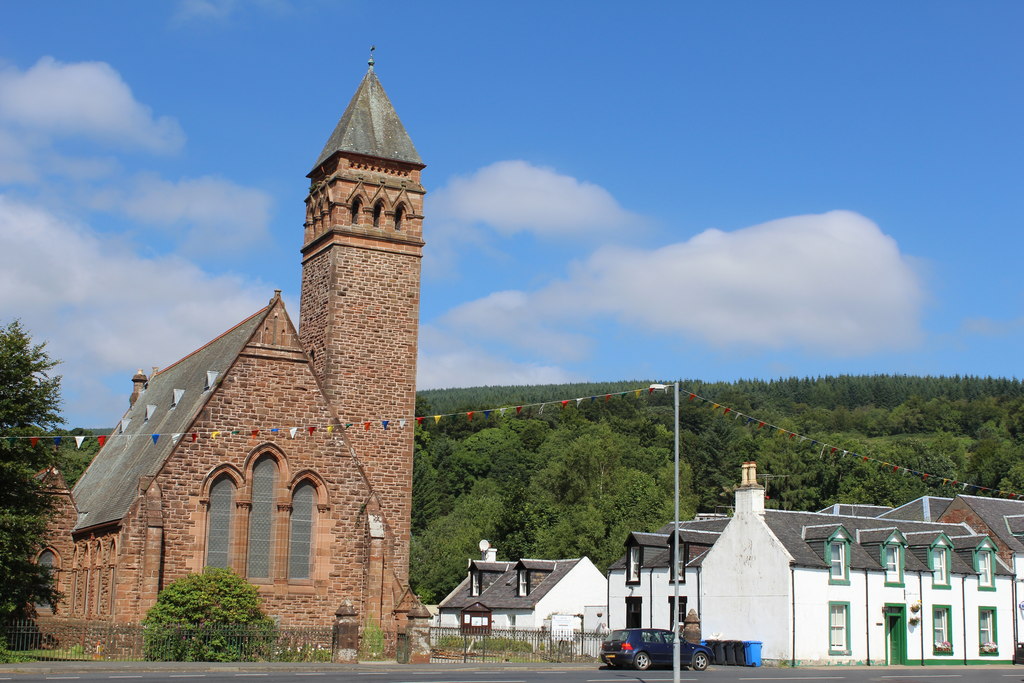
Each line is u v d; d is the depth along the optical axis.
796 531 63.97
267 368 56.06
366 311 63.66
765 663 60.12
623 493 116.81
